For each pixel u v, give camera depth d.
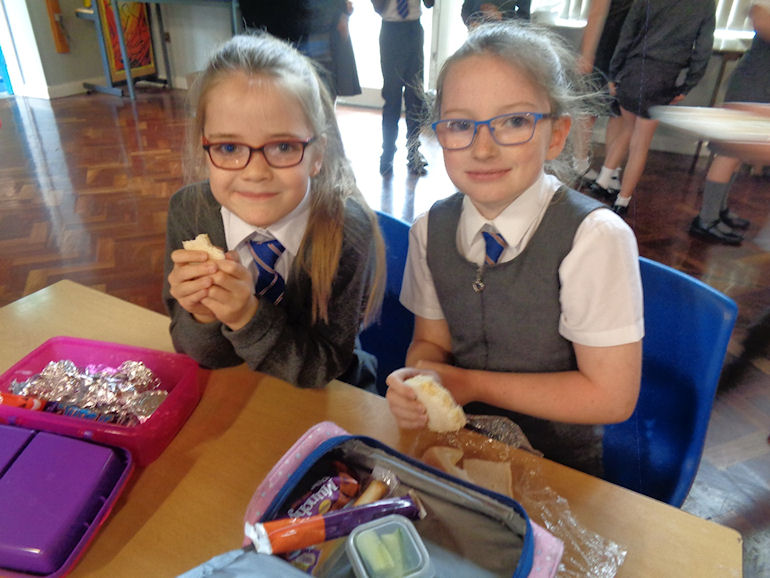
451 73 0.77
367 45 4.89
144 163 3.67
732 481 1.44
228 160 0.76
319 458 0.59
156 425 0.71
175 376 0.84
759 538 1.31
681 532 0.62
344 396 0.84
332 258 0.89
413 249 0.97
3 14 4.87
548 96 0.75
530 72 0.73
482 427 0.86
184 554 0.61
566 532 0.62
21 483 0.62
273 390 0.84
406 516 0.56
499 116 0.73
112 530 0.63
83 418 0.74
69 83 5.28
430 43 4.39
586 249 0.79
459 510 0.56
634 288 0.81
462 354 0.97
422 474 0.59
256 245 0.90
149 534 0.63
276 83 0.74
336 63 3.09
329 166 0.89
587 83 0.92
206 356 0.85
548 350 0.88
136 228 2.82
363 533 0.52
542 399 0.85
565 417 0.84
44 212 2.97
